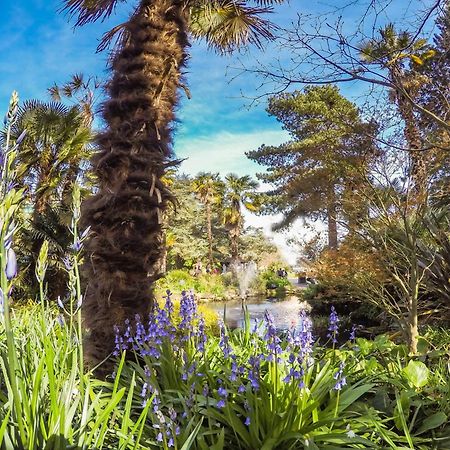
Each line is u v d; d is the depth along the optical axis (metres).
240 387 2.50
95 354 3.49
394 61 3.96
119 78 3.84
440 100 5.20
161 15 3.99
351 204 6.07
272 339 2.81
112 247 3.53
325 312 10.12
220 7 5.85
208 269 35.31
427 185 5.46
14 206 1.62
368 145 5.70
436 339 5.18
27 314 4.94
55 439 1.77
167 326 3.22
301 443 2.50
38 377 1.86
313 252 8.11
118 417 2.56
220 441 2.29
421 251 5.34
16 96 1.70
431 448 2.52
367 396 3.14
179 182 37.16
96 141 3.86
